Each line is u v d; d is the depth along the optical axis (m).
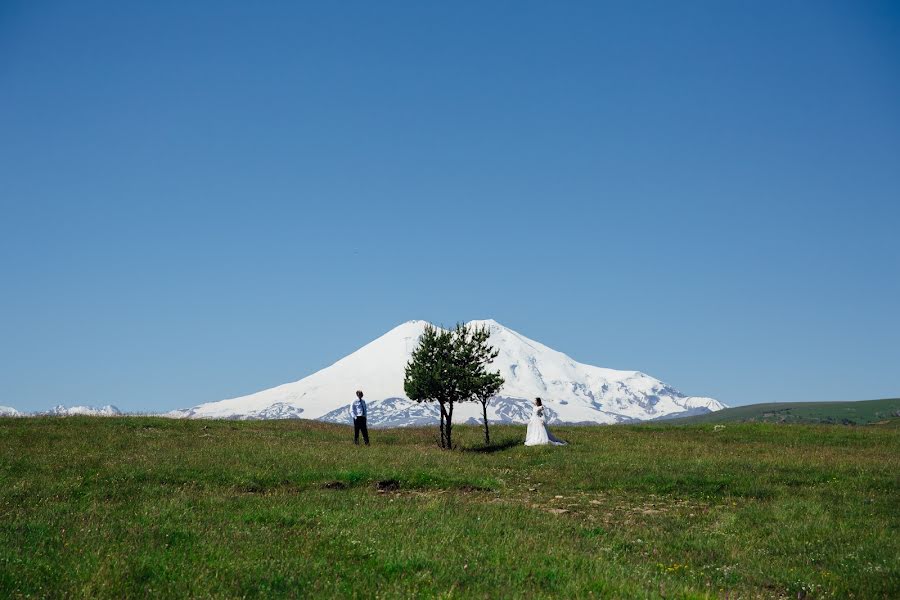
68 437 32.62
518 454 33.84
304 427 44.84
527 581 12.52
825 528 18.16
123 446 30.58
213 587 11.53
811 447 36.94
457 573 12.76
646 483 25.47
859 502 21.88
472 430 45.97
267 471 24.67
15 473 23.30
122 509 18.27
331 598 11.18
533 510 19.91
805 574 14.28
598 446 36.56
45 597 10.91
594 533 17.42
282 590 11.70
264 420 49.34
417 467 26.73
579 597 11.50
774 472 27.41
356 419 36.56
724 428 45.47
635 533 17.72
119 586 11.42
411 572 12.81
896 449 36.69
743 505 22.36
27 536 14.66
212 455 28.08
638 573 13.32
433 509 18.86
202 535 15.16
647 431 45.16
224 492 21.48
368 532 15.79
